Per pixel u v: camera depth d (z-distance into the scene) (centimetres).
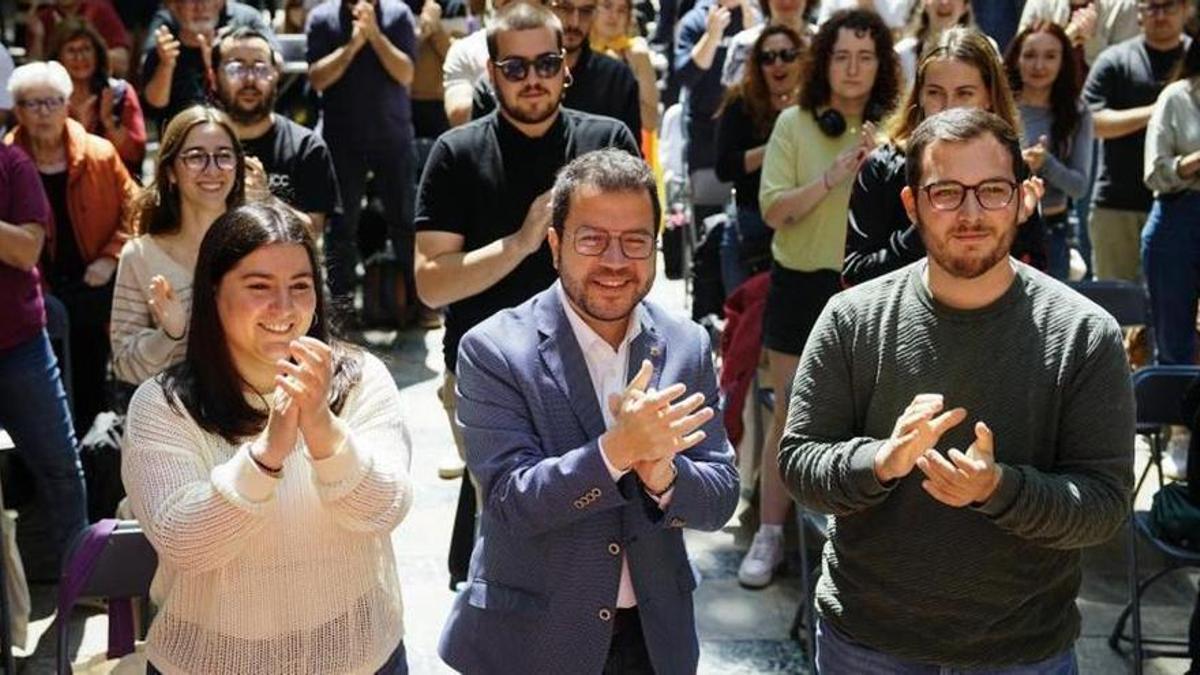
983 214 265
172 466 265
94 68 667
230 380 272
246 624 268
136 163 683
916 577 278
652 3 1182
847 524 286
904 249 398
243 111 607
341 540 273
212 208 433
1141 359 634
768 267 594
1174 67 680
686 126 784
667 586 293
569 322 294
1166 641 449
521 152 425
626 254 283
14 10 1060
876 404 280
